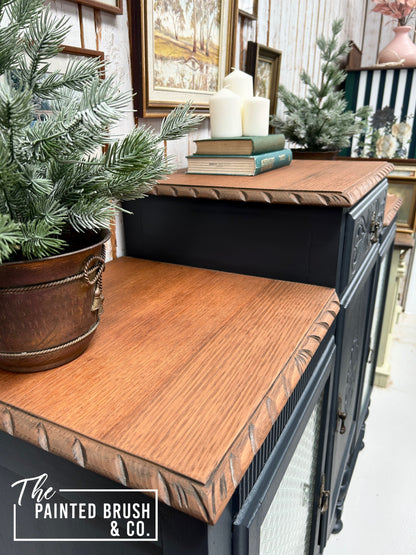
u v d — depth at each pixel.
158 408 0.45
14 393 0.47
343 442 1.20
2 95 0.36
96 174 0.46
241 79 1.06
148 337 0.60
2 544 0.61
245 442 0.41
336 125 1.53
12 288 0.43
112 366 0.52
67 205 0.47
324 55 1.59
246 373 0.51
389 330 2.05
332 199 0.72
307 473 0.85
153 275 0.86
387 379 2.03
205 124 1.29
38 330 0.47
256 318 0.66
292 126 1.56
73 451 0.40
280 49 1.69
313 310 0.68
